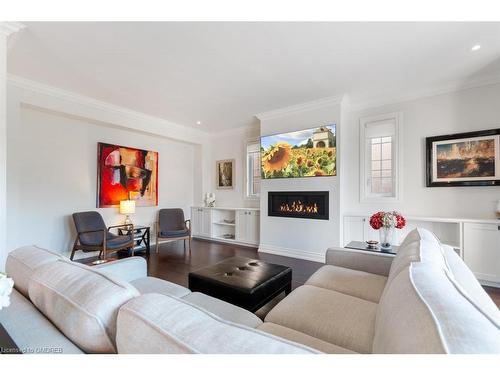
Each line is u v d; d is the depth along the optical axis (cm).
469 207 318
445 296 73
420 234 175
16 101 302
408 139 357
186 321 64
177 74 295
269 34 219
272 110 431
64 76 299
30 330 80
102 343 74
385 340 74
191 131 564
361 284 175
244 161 559
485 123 307
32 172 351
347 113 405
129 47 238
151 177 511
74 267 100
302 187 406
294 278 315
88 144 411
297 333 122
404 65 275
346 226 382
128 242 388
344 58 260
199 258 407
